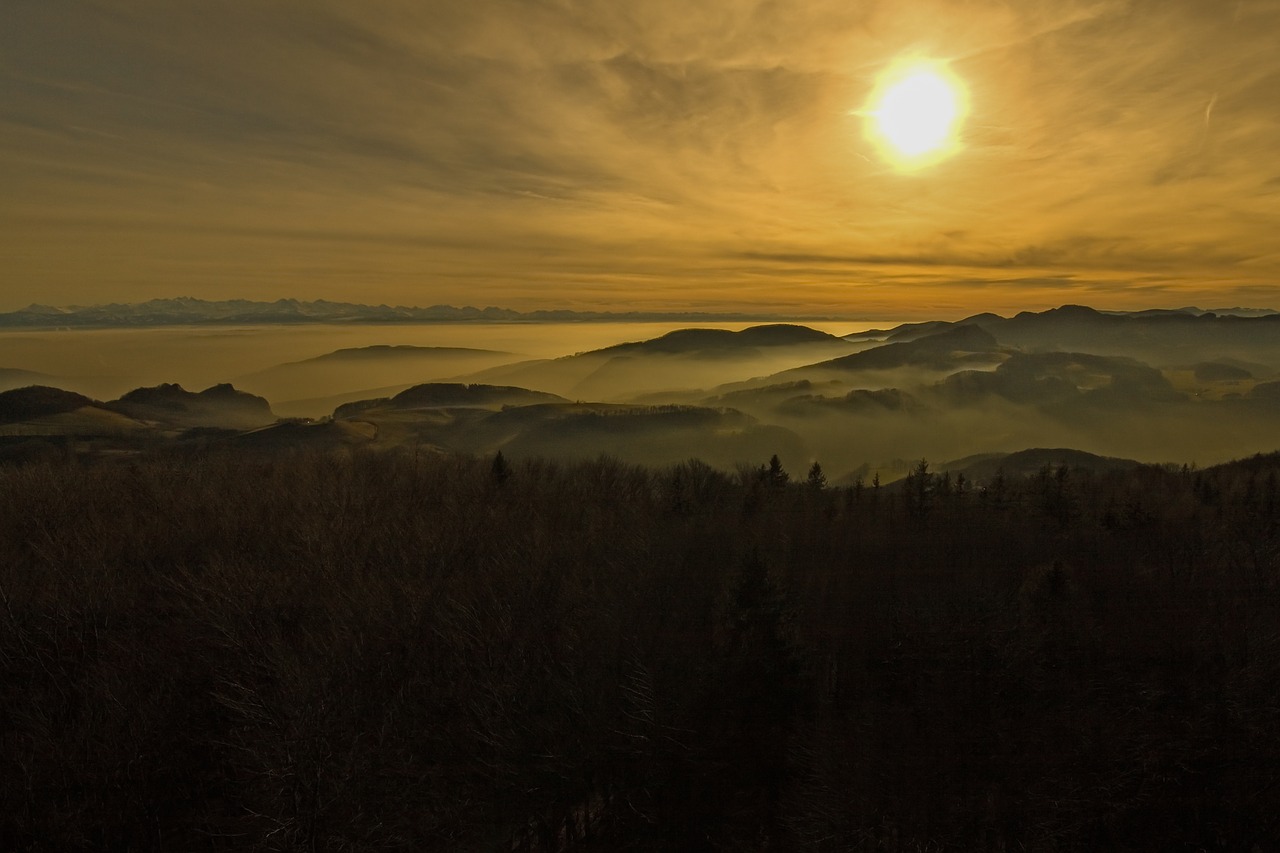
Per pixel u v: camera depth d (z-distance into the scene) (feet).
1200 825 75.10
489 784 81.56
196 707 84.23
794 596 104.99
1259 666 86.84
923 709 84.02
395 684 89.76
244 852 71.36
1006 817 73.46
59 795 74.13
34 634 89.25
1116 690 86.17
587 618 97.91
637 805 81.92
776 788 80.69
